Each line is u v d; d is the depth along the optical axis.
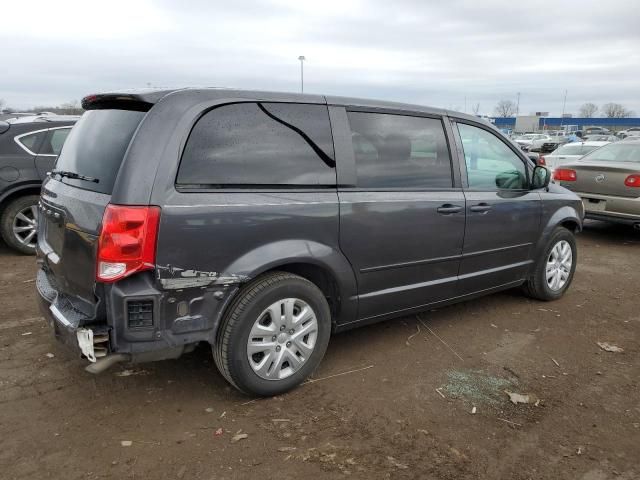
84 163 3.04
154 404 3.17
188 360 3.75
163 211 2.70
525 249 4.81
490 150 4.45
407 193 3.73
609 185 8.13
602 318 4.87
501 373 3.72
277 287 3.11
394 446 2.83
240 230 2.94
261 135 3.11
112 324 2.70
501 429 3.02
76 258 2.87
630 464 2.75
